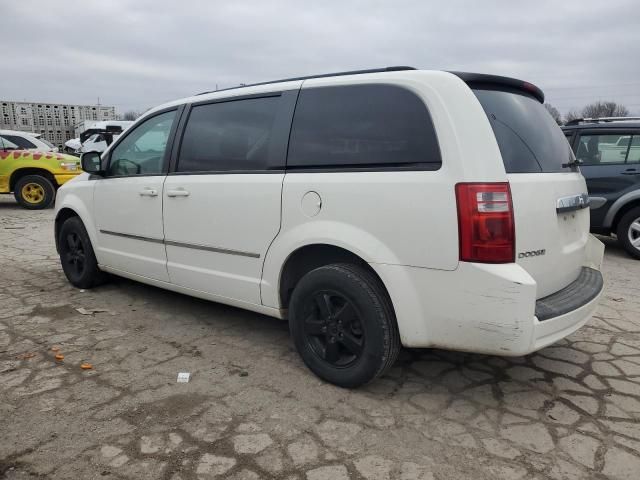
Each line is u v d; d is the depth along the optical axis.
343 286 2.91
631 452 2.47
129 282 5.30
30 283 5.29
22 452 2.42
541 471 2.33
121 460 2.38
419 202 2.63
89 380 3.14
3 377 3.16
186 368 3.33
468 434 2.62
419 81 2.75
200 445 2.50
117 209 4.41
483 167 2.52
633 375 3.29
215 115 3.74
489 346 2.55
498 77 2.94
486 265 2.49
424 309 2.68
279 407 2.85
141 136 4.31
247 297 3.49
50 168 11.70
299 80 3.31
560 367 3.40
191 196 3.72
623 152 6.61
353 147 2.93
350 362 3.02
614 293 5.13
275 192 3.20
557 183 2.93
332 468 2.34
